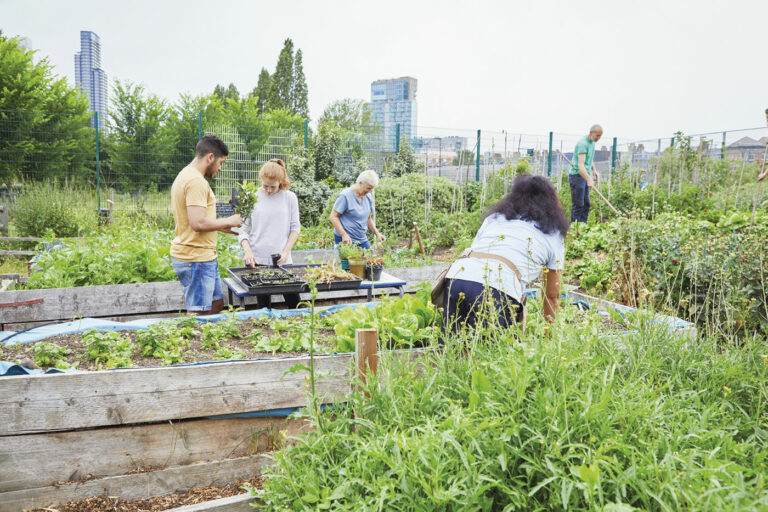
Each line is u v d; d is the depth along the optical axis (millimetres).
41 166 18016
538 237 3230
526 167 14703
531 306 3771
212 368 2619
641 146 16422
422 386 2447
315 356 2908
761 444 2344
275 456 2330
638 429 2129
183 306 5254
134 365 3137
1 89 21562
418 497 1875
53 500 2432
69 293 4801
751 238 4426
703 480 1801
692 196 11930
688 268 4375
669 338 3117
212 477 2658
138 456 2561
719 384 2721
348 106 52500
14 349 3385
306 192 14102
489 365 2422
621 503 1680
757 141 13297
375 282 5168
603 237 7984
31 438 2393
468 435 1979
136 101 22266
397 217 12664
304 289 4500
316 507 2061
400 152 17703
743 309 3773
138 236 8555
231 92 64438
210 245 4535
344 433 2354
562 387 2141
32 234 12062
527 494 1882
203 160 4406
